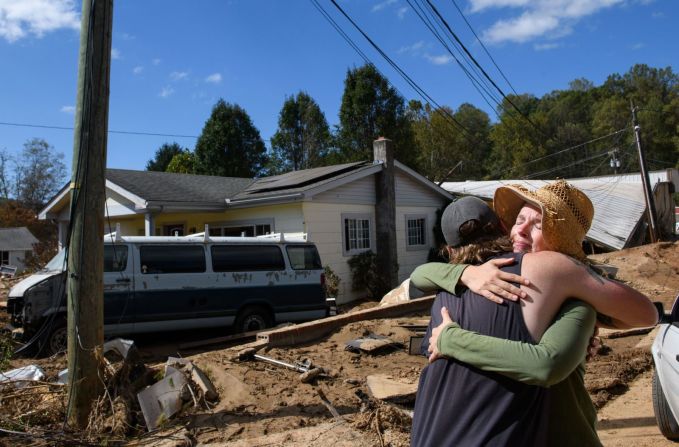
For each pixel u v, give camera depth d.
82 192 4.75
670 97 60.56
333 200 15.03
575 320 1.55
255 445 4.29
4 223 44.72
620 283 1.65
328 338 8.12
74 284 4.76
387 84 29.20
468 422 1.57
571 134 54.84
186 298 8.79
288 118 36.56
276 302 9.68
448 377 1.65
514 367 1.50
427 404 1.70
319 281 10.24
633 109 22.61
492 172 52.03
